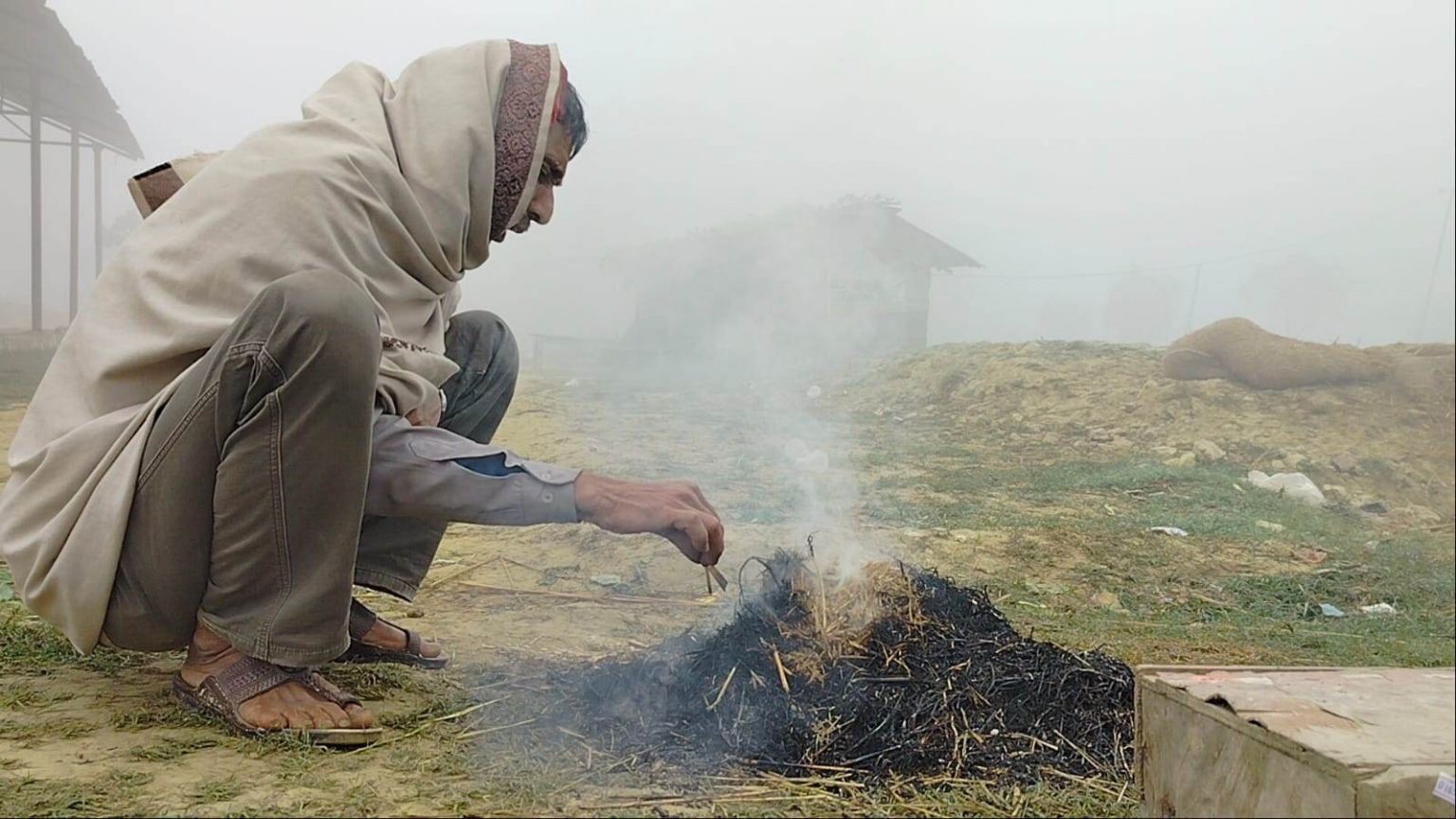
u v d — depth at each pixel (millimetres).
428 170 2365
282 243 2166
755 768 1968
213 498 2055
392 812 1745
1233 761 1341
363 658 2645
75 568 2100
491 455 2150
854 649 2264
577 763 1984
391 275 2334
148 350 2131
